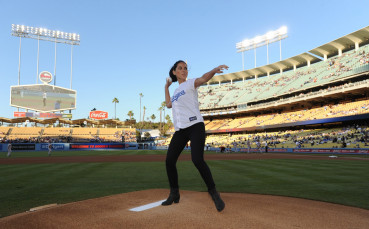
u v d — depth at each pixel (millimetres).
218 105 61844
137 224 2533
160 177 9211
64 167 13641
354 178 8539
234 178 8656
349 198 5078
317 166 13328
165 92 3600
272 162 16484
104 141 55344
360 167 12680
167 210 3018
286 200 4293
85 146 50094
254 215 2881
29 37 53188
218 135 60531
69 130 57531
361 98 38719
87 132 58469
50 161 18875
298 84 49438
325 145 32875
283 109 52375
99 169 12383
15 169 12578
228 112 59281
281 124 43750
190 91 3006
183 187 6832
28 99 49469
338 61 47000
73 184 7555
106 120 57156
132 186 7141
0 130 52031
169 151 3256
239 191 6047
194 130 2963
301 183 7422
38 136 53312
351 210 3709
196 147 2902
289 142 39469
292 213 3107
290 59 56031
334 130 37156
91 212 3045
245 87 64250
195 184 7410
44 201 5129
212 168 12398
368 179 8289
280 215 2965
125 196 4148
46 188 6805
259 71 64375
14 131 53031
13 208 4555
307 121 39219
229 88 68000
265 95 54219
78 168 13000
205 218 2695
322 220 2889
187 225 2484
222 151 37750
